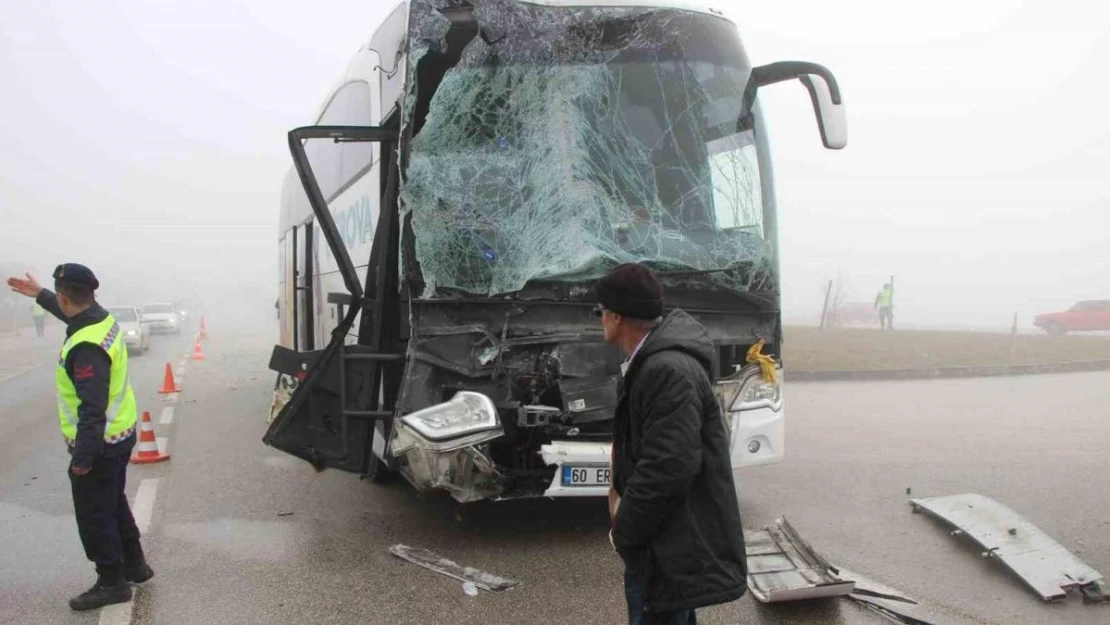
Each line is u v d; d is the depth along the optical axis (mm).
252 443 9727
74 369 4488
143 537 6082
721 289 5863
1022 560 5215
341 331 5664
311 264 9781
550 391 5586
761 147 6246
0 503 7047
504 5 5730
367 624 4500
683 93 6035
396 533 6156
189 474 8117
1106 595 4789
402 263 5480
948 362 18656
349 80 7898
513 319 5480
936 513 6312
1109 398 13789
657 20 6047
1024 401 13438
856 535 6070
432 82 5566
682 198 5902
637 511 2832
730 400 5844
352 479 7891
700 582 2875
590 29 5906
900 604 4742
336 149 8258
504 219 5551
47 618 4598
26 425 11289
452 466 5082
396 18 6105
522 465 5680
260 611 4684
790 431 10523
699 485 2943
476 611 4668
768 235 6152
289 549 5793
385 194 5750
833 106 6086
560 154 5715
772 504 6961
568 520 6438
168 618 4590
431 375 5355
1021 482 7582
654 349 2975
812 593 4672
